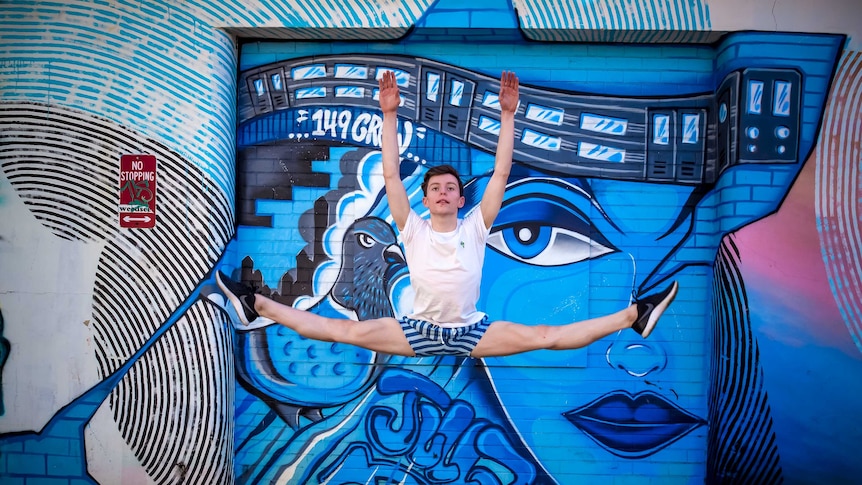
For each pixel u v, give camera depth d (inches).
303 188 193.9
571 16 181.5
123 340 184.1
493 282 190.5
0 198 186.1
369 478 190.4
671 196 192.5
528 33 185.8
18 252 185.5
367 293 191.9
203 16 184.4
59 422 183.9
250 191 194.2
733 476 182.7
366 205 193.3
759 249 183.6
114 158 185.2
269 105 194.9
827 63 183.0
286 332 192.9
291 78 194.4
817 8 182.2
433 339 162.1
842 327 181.9
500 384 190.5
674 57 193.2
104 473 183.3
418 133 193.5
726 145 185.9
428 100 193.6
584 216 191.9
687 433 190.5
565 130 192.9
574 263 191.2
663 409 190.9
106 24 185.5
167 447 182.9
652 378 191.2
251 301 164.7
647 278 191.8
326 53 193.9
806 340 181.8
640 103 193.3
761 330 182.2
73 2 185.5
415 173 193.2
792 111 183.8
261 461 191.8
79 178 185.3
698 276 191.8
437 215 156.6
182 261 184.4
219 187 185.9
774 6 182.1
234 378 191.2
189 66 184.9
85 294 184.7
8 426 184.5
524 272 190.9
